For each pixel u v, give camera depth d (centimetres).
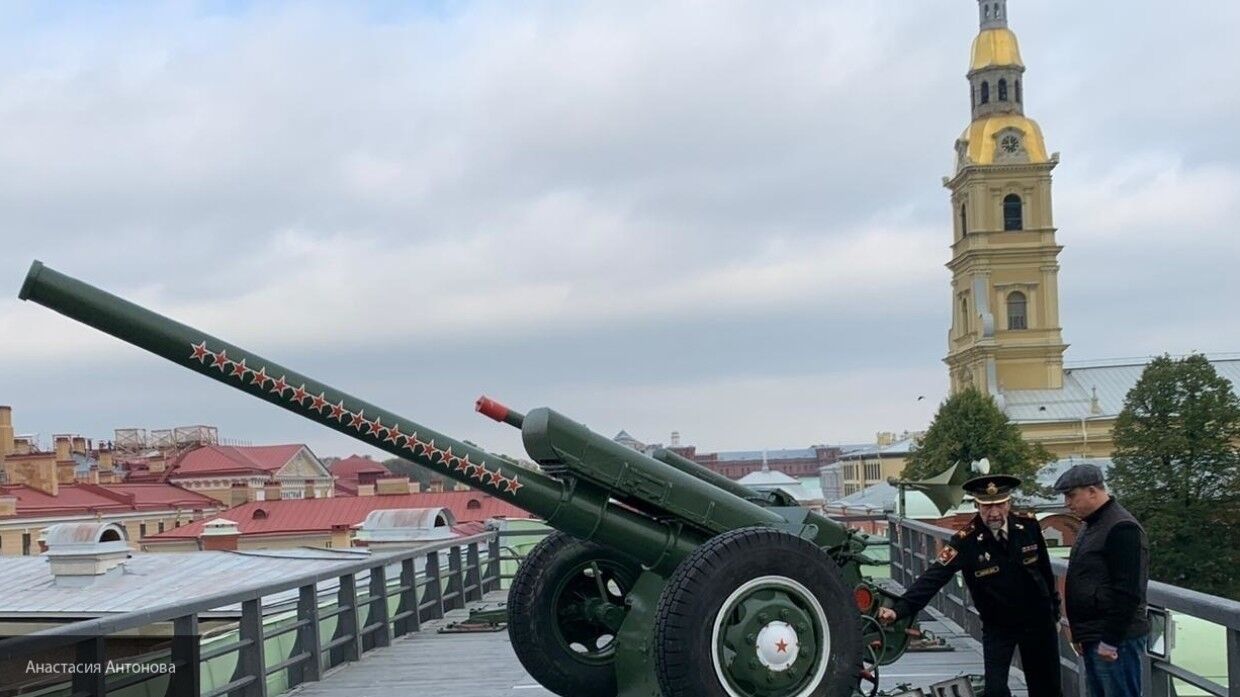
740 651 513
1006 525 568
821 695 525
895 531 1455
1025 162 7500
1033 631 564
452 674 866
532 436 552
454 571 1311
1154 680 546
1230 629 462
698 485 568
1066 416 7144
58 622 1170
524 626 636
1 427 4991
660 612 516
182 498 5456
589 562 648
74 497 4797
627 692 568
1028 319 7469
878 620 583
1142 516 4831
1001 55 7781
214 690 684
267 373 506
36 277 472
